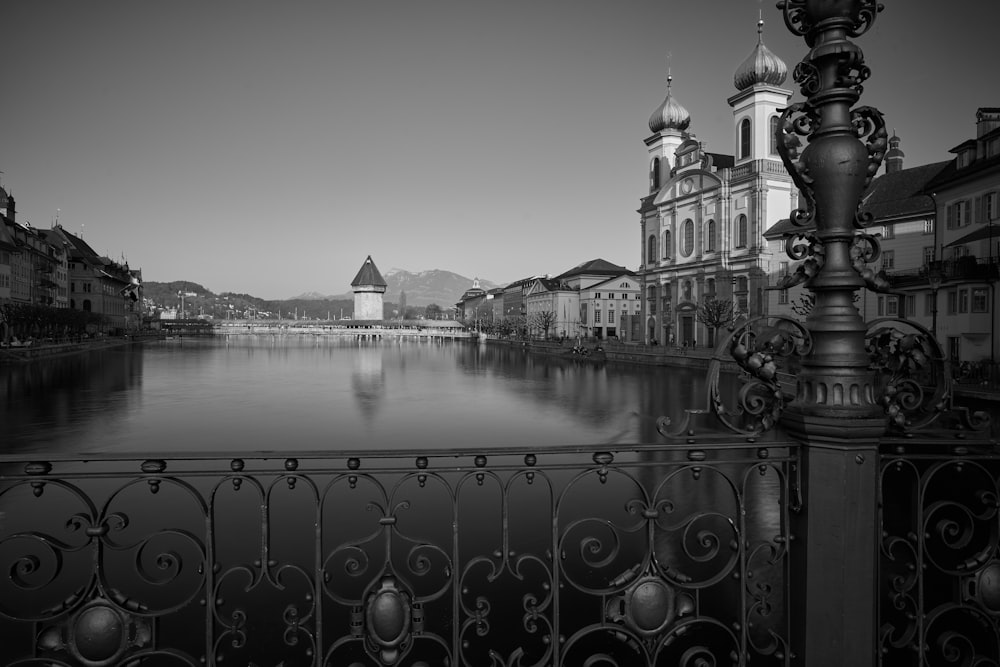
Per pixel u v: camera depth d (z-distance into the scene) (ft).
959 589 11.09
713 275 249.75
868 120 10.57
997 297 111.14
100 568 10.36
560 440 85.10
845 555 9.94
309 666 24.14
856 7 10.25
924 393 10.88
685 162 272.10
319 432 91.56
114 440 84.33
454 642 10.84
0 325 245.86
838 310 10.34
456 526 10.82
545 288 456.86
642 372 204.44
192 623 28.04
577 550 37.68
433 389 158.61
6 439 84.84
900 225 154.20
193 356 309.22
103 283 419.54
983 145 123.75
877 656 10.27
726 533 39.58
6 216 283.79
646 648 11.00
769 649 10.85
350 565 10.87
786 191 231.09
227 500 49.70
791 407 10.62
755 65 232.53
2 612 10.16
